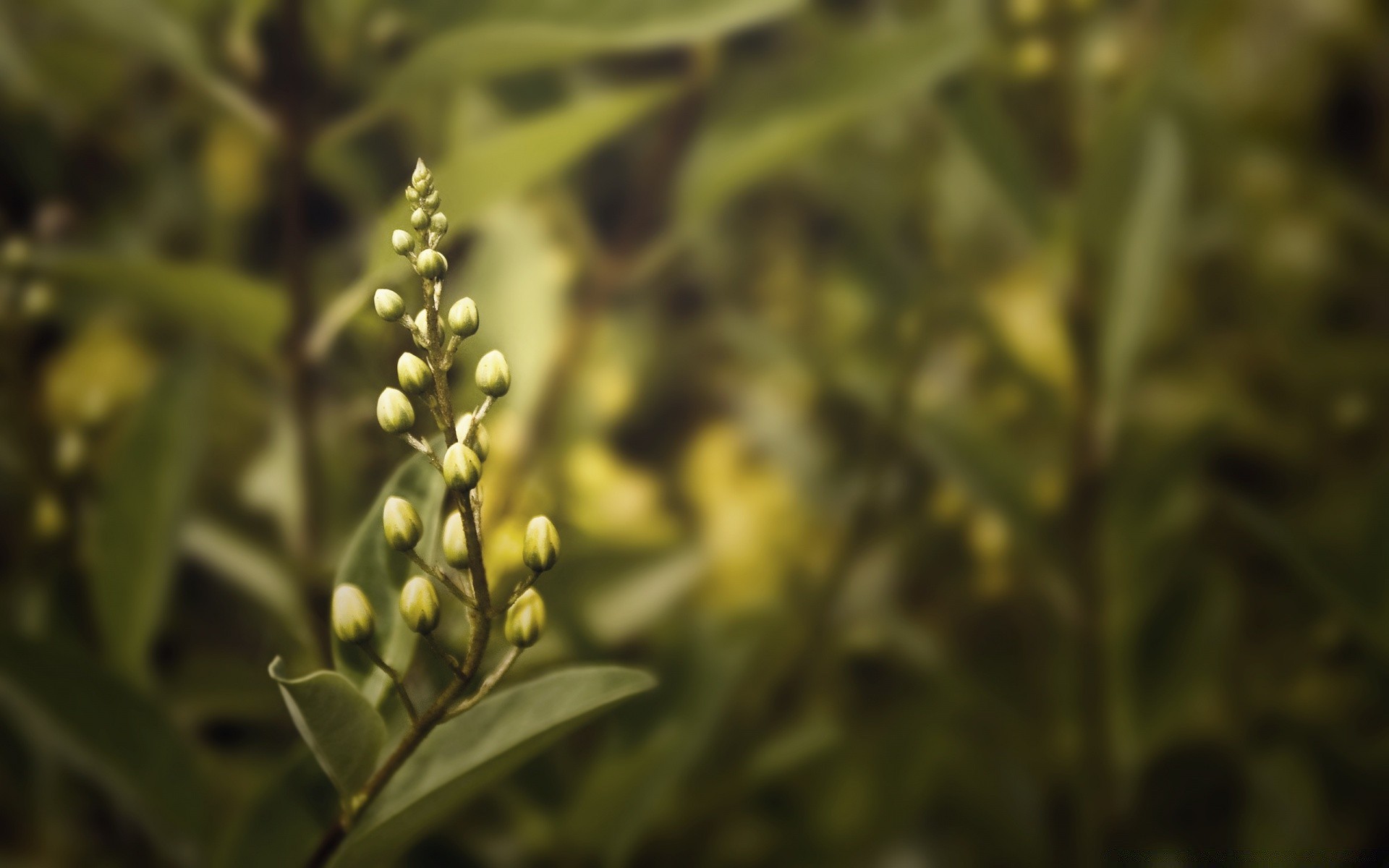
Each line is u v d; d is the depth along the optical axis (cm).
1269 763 91
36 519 79
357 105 78
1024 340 97
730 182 80
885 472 103
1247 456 112
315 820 65
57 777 78
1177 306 115
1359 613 80
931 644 98
